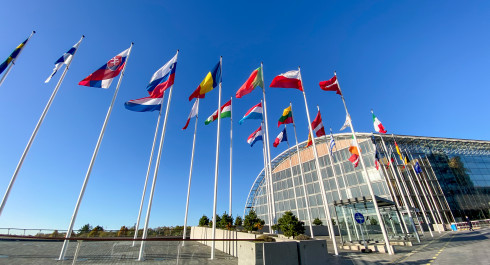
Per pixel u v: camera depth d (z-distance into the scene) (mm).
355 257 13602
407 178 42688
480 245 15477
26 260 12961
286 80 18281
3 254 15164
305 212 51844
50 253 15984
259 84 20188
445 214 40969
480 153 54375
